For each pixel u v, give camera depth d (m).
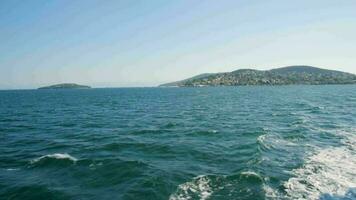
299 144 27.66
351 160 21.95
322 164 20.94
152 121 49.81
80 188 17.31
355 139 29.73
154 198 15.66
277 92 172.62
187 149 26.73
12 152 26.73
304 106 74.56
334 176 18.39
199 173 19.45
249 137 31.94
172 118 53.84
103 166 21.38
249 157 23.22
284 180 17.73
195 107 79.31
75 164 22.02
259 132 34.84
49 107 87.44
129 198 15.73
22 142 31.92
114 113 67.12
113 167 21.08
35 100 127.06
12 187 17.56
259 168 20.12
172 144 29.08
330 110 62.53
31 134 37.53
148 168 20.72
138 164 21.70
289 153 24.25
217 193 16.00
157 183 17.55
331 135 32.06
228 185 17.09
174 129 39.53
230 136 33.09
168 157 24.08
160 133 36.41
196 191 16.34
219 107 77.56
